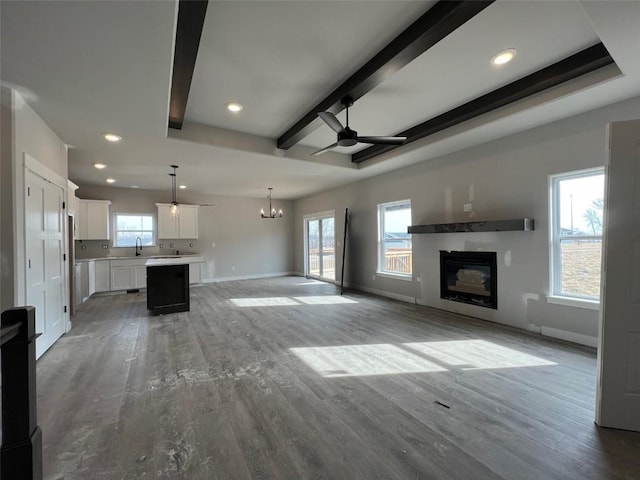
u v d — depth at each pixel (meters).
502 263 4.27
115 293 7.03
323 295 6.62
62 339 3.82
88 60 2.24
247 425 2.04
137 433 1.96
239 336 3.91
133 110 3.10
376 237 6.60
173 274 5.23
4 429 1.21
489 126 3.78
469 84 3.22
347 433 1.95
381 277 6.51
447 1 2.05
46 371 2.90
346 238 7.52
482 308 4.55
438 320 4.55
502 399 2.35
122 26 1.88
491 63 2.83
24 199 2.86
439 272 5.23
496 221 4.02
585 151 3.38
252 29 2.33
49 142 3.55
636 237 1.93
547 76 2.91
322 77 3.03
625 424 1.96
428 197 5.31
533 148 3.86
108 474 1.62
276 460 1.72
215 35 2.40
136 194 7.86
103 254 7.42
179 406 2.28
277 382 2.65
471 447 1.82
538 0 2.05
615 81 2.71
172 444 1.86
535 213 3.86
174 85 2.94
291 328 4.23
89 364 3.06
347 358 3.17
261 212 9.22
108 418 2.13
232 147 4.46
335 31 2.38
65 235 4.08
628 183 1.95
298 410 2.22
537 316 3.89
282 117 4.00
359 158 5.71
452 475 1.60
